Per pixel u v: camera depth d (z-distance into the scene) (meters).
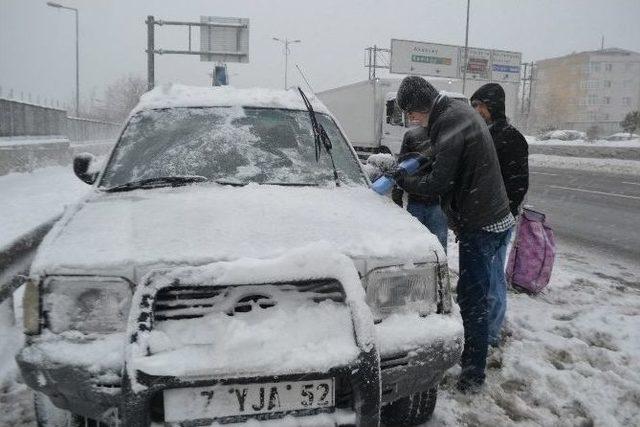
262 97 3.59
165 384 1.77
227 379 1.80
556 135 35.66
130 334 1.83
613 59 77.75
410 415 2.60
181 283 1.89
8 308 3.39
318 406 1.91
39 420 2.29
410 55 35.47
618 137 30.31
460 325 2.25
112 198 2.73
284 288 2.00
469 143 2.92
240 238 2.17
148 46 19.67
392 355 2.09
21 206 7.28
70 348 1.92
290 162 3.12
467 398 2.93
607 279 5.15
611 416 2.74
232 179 2.95
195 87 3.71
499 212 2.97
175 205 2.53
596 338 3.69
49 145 13.62
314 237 2.23
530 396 2.96
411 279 2.22
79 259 2.01
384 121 16.17
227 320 1.90
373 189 3.05
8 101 11.88
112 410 1.92
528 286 4.53
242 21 19.89
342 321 1.98
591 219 8.66
